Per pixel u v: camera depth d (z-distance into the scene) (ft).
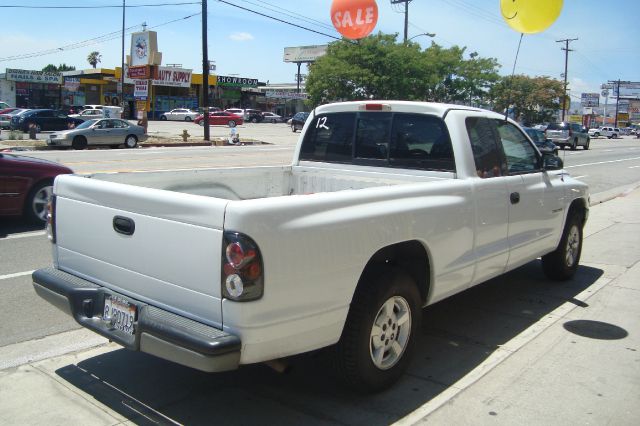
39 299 19.51
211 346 9.76
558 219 20.31
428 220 13.43
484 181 15.79
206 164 66.23
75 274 13.26
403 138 16.63
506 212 16.65
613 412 12.48
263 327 10.17
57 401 12.62
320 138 18.74
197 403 12.63
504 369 14.58
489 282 22.53
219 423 11.82
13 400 12.64
